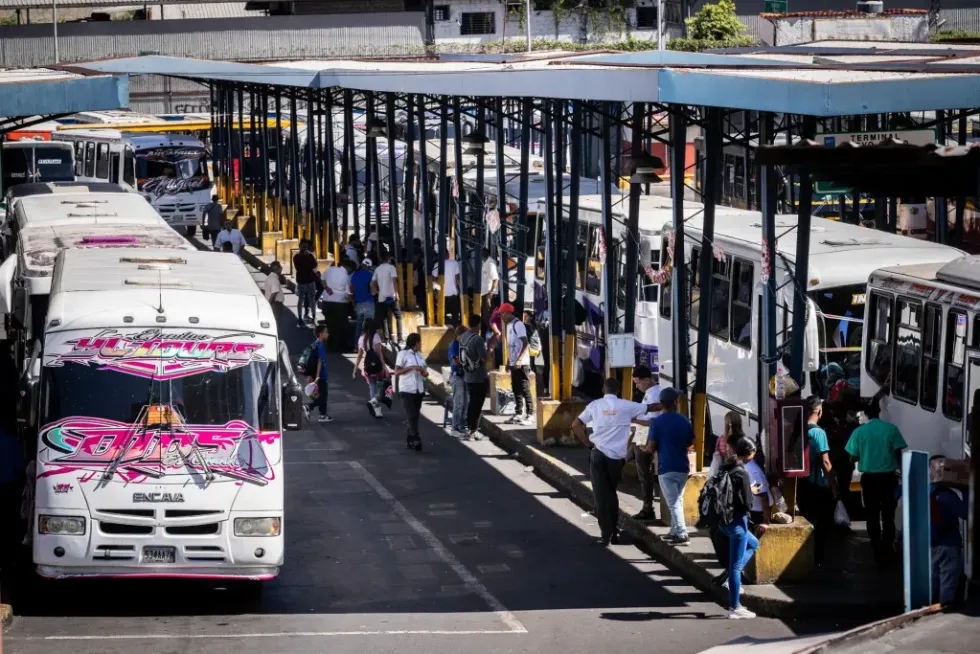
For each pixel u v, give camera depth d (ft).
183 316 52.49
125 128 210.79
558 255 79.56
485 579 56.59
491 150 142.10
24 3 271.28
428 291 106.32
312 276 118.93
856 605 50.96
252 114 187.11
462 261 103.71
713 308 76.69
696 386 63.52
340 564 58.70
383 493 71.20
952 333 56.34
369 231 140.67
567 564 58.90
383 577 56.85
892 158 42.11
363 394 96.84
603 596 54.19
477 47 270.87
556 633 49.06
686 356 64.49
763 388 62.28
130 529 49.37
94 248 66.69
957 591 45.96
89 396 50.52
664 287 83.82
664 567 58.34
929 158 41.86
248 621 50.16
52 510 48.83
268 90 169.27
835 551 58.75
